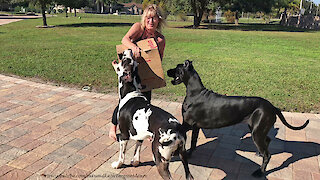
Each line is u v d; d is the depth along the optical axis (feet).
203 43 64.18
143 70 13.10
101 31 85.76
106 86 28.40
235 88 27.68
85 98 24.32
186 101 13.94
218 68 36.96
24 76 31.27
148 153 15.17
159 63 13.17
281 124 19.36
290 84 29.63
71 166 13.71
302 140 17.06
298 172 13.64
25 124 18.48
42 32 80.33
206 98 13.41
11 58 40.04
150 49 12.85
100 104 22.86
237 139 17.24
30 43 56.39
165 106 22.72
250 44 64.08
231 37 78.95
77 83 29.12
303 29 131.95
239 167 14.08
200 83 13.65
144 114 10.95
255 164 14.37
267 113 12.53
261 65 39.70
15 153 14.74
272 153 15.51
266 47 59.47
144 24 13.44
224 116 13.14
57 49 48.75
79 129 17.98
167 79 31.35
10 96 24.22
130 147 15.76
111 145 15.99
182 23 165.58
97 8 328.08
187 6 124.98
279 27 141.69
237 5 137.18
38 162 13.96
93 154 14.92
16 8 253.65
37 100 23.41
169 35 81.61
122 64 12.14
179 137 9.78
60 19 150.20
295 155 15.28
